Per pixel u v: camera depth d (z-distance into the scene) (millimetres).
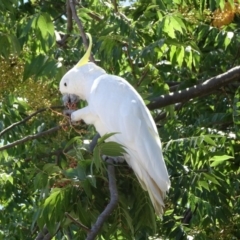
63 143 11523
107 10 12664
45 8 14008
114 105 8930
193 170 11453
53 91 10445
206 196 11758
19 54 9859
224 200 11789
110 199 8188
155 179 8625
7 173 13375
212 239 12117
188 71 12820
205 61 13008
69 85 9594
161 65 12203
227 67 13516
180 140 10523
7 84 10102
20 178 12969
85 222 8273
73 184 8148
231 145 11750
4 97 10922
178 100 10633
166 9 11516
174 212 12852
